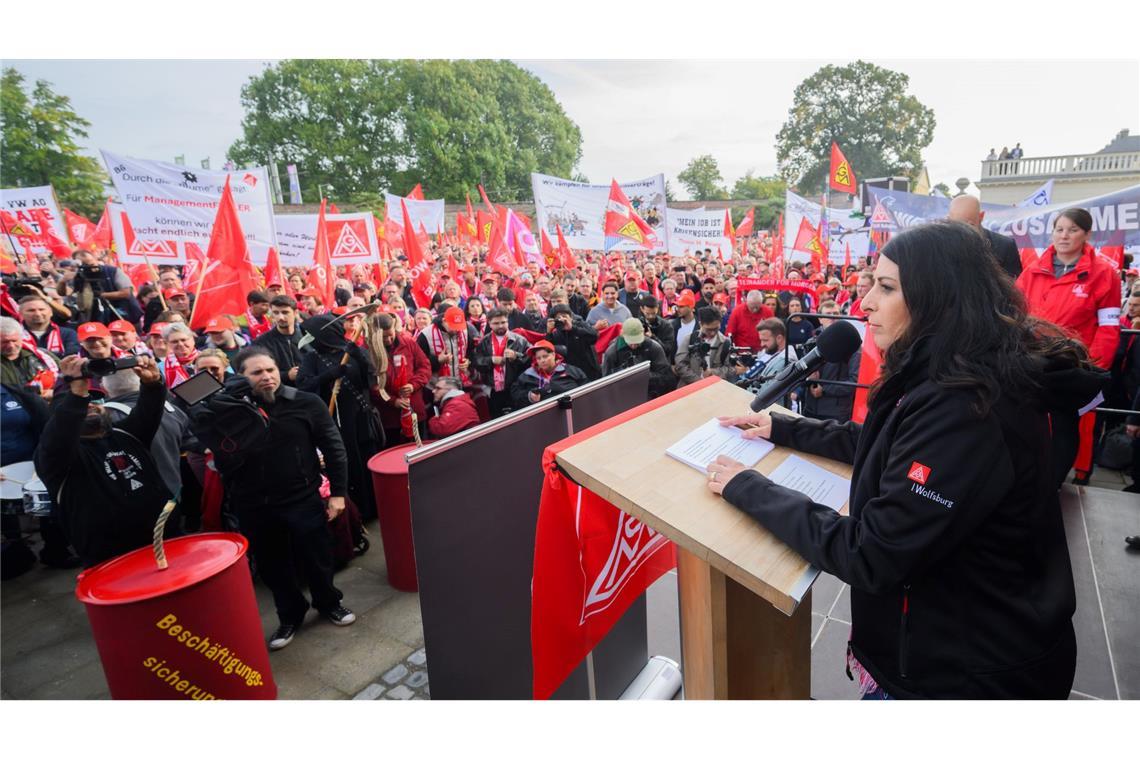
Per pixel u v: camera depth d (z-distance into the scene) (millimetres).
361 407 4516
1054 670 1100
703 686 1486
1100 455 4945
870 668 1234
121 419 3111
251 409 3027
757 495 1136
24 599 3834
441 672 1511
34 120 30391
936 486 983
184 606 2246
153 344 5086
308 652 3143
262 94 37719
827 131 46531
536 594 1375
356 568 4008
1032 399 1020
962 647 1088
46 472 2768
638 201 9906
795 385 1517
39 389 4305
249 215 6402
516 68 42938
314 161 38281
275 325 4883
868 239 11828
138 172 5859
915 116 45000
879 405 1177
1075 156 19562
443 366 5762
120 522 2910
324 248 7141
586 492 1486
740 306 6867
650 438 1408
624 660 2279
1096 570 2768
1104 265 3295
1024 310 1095
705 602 1402
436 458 1428
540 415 1709
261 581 3951
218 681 2363
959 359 1021
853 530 1038
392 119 38500
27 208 11164
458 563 1512
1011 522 1049
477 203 39969
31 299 4918
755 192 56156
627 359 5508
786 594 995
